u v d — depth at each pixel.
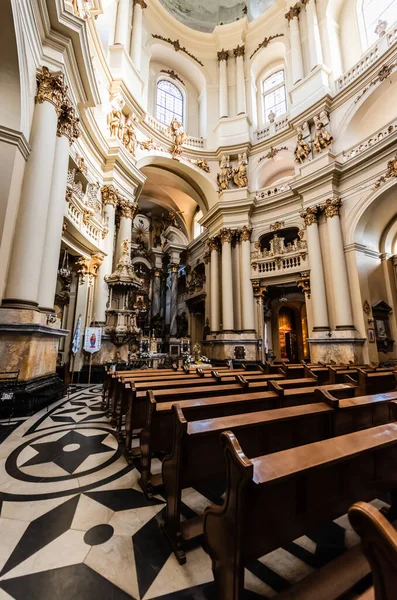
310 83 11.02
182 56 13.88
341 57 11.42
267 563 1.56
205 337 13.21
